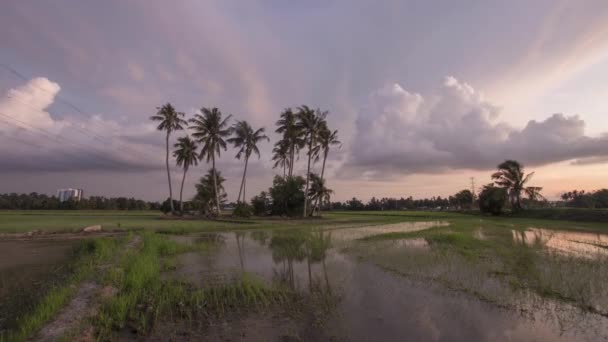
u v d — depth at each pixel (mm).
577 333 6082
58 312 6395
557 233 24094
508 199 53875
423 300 7961
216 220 42062
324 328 6293
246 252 15602
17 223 31266
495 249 15680
